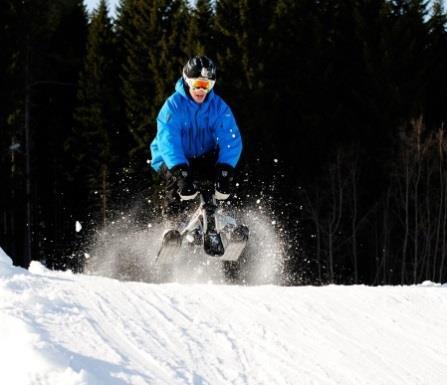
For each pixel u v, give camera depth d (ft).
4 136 109.40
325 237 107.34
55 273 26.30
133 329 18.11
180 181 22.57
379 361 17.61
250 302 21.86
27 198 111.96
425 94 112.47
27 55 114.01
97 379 13.73
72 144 124.98
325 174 108.06
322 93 111.96
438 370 17.24
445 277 109.70
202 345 17.56
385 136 109.09
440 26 118.83
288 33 113.50
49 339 16.01
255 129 106.83
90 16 139.85
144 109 117.60
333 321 20.56
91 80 123.65
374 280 109.19
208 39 112.78
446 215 106.01
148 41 118.83
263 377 15.96
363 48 112.27
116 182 117.39
